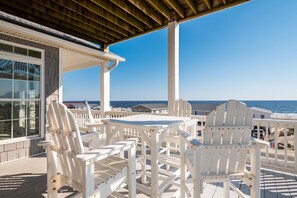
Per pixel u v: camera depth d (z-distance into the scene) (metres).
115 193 1.94
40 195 2.30
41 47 4.30
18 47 3.87
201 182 1.77
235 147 1.81
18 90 3.88
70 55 5.42
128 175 1.83
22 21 3.98
